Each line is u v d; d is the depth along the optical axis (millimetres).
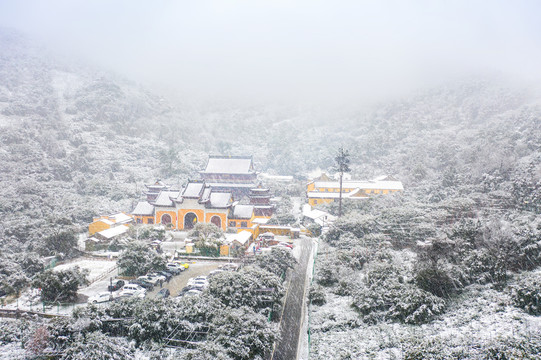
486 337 30125
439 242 47094
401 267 49000
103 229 84875
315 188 134375
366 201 103375
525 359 25188
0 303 51062
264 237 87812
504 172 100812
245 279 45250
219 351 32094
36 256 63625
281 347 39531
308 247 82062
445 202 77000
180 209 95750
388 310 40156
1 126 159375
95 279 59969
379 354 32969
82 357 32750
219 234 80562
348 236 72812
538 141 116812
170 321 38000
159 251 73500
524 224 52906
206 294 43438
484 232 48688
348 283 50281
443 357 27828
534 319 31531
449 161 140375
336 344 36312
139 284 55250
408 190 122250
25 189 105062
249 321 36156
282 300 51531
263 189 107375
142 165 175500
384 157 182500
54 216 81062
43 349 35031
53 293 49812
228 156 133625
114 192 125062
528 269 42250
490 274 41188
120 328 38906
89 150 166750
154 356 34812
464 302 38375
